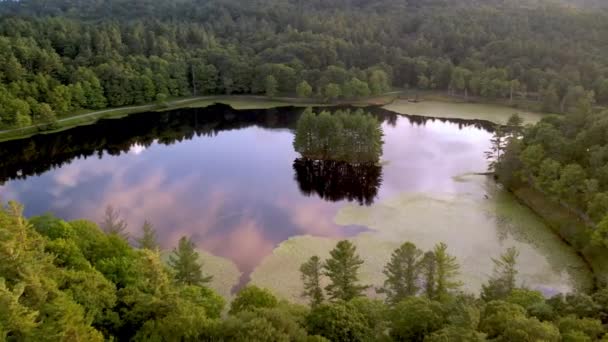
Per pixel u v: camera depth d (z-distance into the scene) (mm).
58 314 34094
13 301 31672
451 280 64875
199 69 187375
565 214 78625
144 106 171125
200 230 80375
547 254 71000
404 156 117250
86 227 58094
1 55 148250
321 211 87562
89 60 174375
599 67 161500
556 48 176250
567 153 85312
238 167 112312
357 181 102062
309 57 193625
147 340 37125
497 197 91312
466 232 78000
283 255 72188
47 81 151625
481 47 196125
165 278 41344
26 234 43500
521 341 34562
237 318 38062
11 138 133125
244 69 188375
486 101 175125
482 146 124000
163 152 124625
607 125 82062
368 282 64938
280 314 38750
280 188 99250
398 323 40000
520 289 50312
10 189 98688
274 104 178125
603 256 66562
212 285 64688
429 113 162250
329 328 41344
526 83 170750
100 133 142125
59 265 46625
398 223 81750
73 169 111062
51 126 141500
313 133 113562
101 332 37219
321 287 63500
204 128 149000
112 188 98875
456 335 34031
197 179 104500
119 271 49781
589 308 42438
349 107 172000
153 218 84688
